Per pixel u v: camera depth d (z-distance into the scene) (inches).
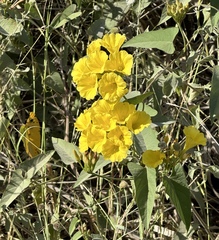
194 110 32.4
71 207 34.7
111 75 24.9
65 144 29.6
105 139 25.0
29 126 33.7
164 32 28.6
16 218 33.1
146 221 25.3
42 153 31.1
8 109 34.8
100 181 33.8
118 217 31.3
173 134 34.2
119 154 25.0
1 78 34.2
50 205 34.6
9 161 33.8
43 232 32.1
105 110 25.2
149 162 25.5
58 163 35.5
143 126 25.4
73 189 34.6
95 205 31.9
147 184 25.6
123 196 33.4
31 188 33.4
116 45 26.1
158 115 29.0
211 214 35.3
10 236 32.8
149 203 25.4
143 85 35.2
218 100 27.4
